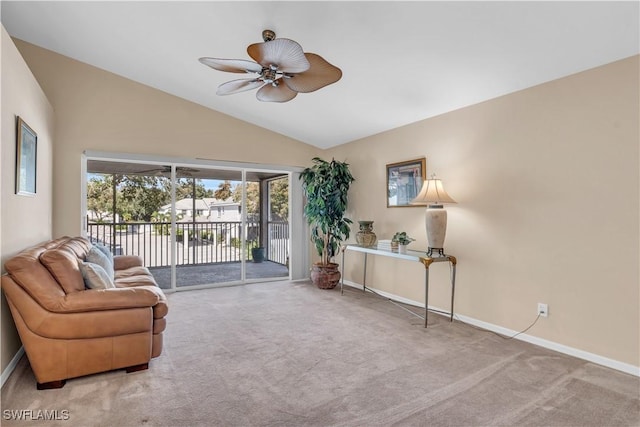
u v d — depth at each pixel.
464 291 3.54
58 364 2.14
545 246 2.89
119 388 2.15
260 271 5.52
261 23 2.87
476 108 3.45
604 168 2.55
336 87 3.65
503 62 2.75
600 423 1.83
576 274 2.70
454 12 2.31
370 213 4.84
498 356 2.67
